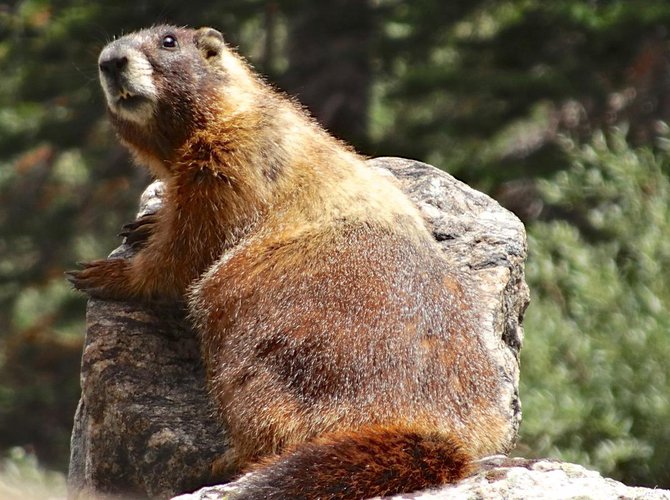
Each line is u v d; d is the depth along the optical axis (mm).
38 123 27859
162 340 11039
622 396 18953
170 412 10547
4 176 30672
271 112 11102
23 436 28500
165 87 11211
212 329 10336
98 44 25234
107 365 10820
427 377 9484
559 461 9062
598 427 18609
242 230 10766
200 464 10227
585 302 19844
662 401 18531
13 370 30641
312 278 9938
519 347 11852
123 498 10547
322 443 8938
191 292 10758
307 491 8641
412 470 8695
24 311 31750
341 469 8703
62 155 31234
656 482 18422
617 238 20703
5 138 27734
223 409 10039
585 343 19156
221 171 10867
